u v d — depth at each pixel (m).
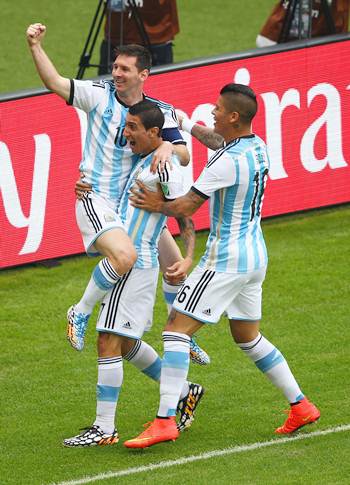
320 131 39.84
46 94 34.94
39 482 23.72
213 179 24.11
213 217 24.72
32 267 36.44
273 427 26.34
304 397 25.56
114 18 45.78
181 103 37.34
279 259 37.03
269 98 38.69
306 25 44.84
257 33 61.56
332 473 23.66
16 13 65.12
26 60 58.28
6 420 27.05
